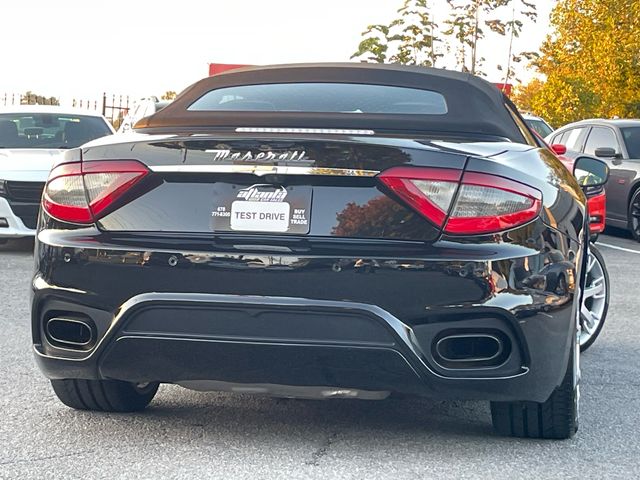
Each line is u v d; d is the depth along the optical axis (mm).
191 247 3756
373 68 4691
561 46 41281
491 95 4527
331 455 4004
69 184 3947
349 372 3715
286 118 4219
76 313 3881
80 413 4598
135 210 3861
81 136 12102
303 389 3814
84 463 3871
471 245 3686
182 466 3844
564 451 4125
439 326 3668
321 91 4523
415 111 4320
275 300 3680
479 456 4023
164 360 3811
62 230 3941
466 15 29188
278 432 4328
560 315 3824
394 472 3805
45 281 3930
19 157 10977
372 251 3668
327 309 3654
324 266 3668
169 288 3760
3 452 4004
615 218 14703
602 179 5641
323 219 3725
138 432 4293
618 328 7266
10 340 6285
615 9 39125
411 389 3732
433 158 3727
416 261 3646
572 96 35938
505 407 4156
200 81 4762
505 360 3742
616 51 37750
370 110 4348
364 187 3723
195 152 3824
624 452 4141
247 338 3709
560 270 3850
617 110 37906
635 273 10656
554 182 4098
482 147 3961
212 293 3727
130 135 4141
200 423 4453
